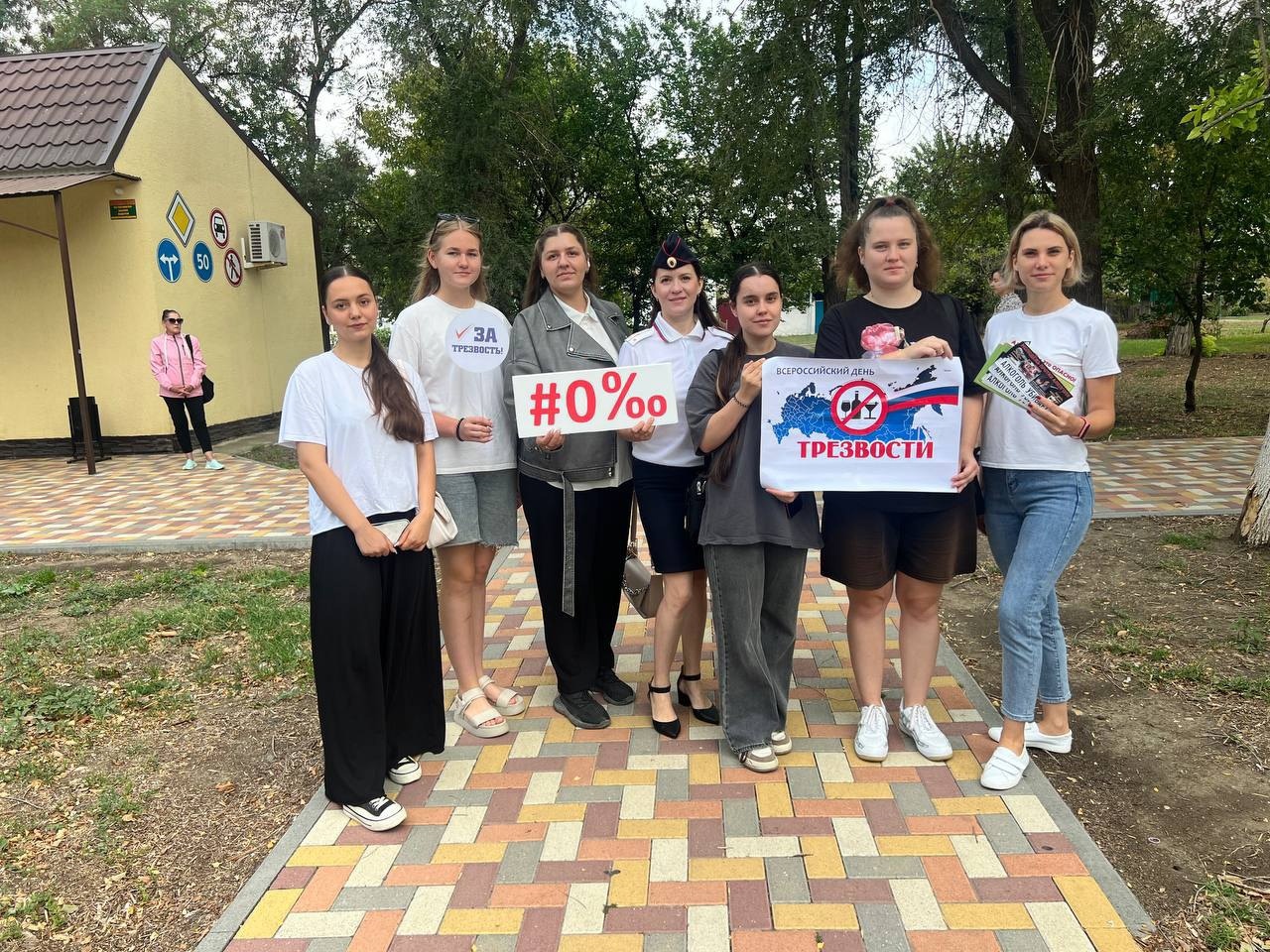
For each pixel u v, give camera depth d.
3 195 9.20
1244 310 12.70
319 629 2.74
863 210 2.98
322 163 20.42
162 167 10.91
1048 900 2.36
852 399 2.84
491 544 3.35
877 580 2.99
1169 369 18.28
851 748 3.21
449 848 2.68
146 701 3.91
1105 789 2.95
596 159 20.03
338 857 2.65
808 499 3.03
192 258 11.55
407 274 20.53
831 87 11.36
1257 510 5.41
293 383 2.73
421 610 2.95
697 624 3.42
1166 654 3.98
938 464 2.87
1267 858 2.57
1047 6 9.63
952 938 2.23
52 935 2.43
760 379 2.80
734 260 18.67
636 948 2.23
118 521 7.49
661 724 3.34
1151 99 9.31
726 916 2.33
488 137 16.17
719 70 11.78
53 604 5.39
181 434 9.88
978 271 15.37
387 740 3.00
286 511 7.66
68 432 11.04
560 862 2.59
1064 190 10.25
